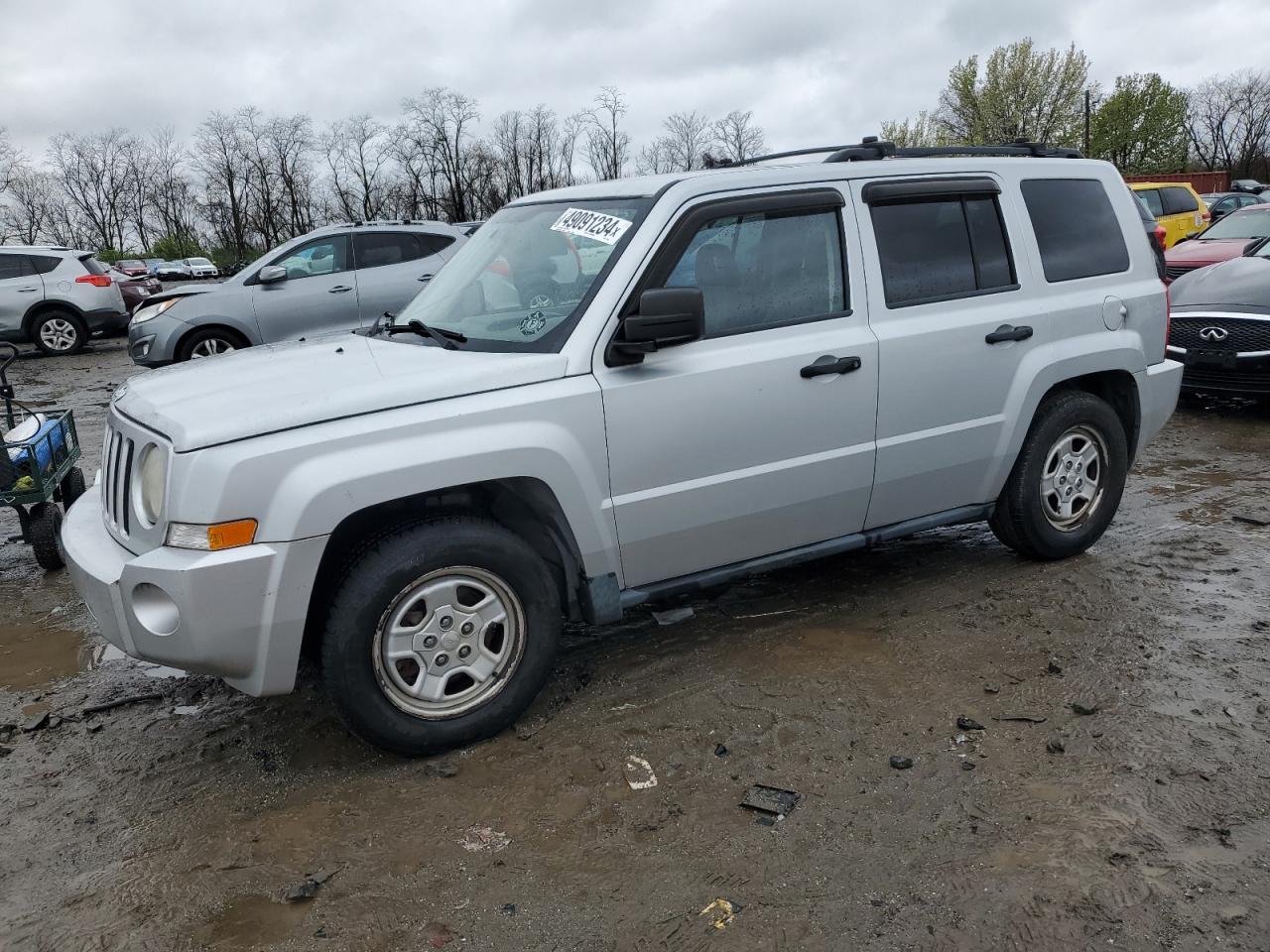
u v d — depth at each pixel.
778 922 2.57
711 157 4.87
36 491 5.18
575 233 3.88
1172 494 6.14
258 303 11.29
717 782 3.21
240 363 3.84
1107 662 3.90
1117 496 4.98
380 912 2.68
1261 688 3.66
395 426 3.19
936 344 4.19
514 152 57.47
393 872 2.84
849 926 2.55
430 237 11.80
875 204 4.15
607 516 3.57
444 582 3.33
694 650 4.18
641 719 3.62
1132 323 4.87
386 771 3.38
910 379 4.14
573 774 3.29
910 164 4.31
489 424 3.32
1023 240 4.54
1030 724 3.48
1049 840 2.85
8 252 16.27
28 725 3.76
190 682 4.13
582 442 3.47
